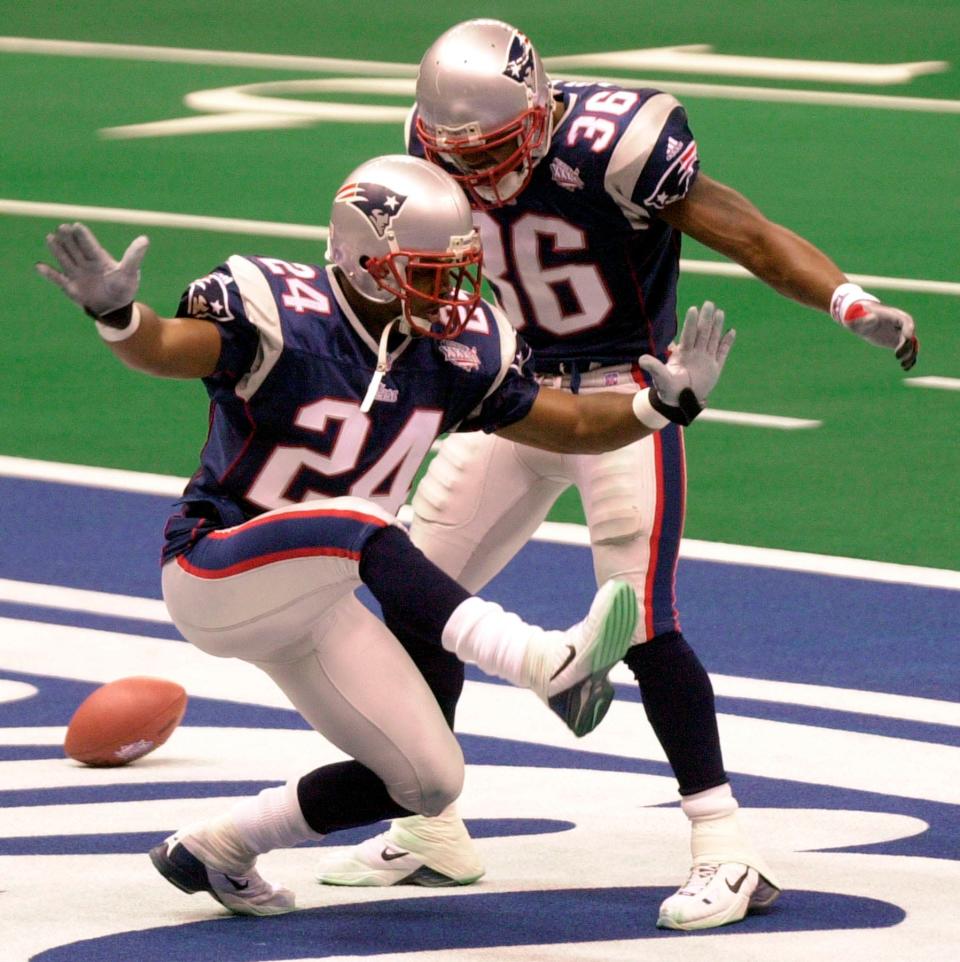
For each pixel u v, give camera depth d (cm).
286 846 1580
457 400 1520
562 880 1686
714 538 2747
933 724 2088
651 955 1495
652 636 1642
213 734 2066
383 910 1622
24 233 4766
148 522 2828
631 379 1716
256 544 1454
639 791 1916
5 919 1566
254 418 1470
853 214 4962
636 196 1630
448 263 1448
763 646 2331
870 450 3166
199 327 1429
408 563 1423
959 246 4628
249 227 4800
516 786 1927
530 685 1376
